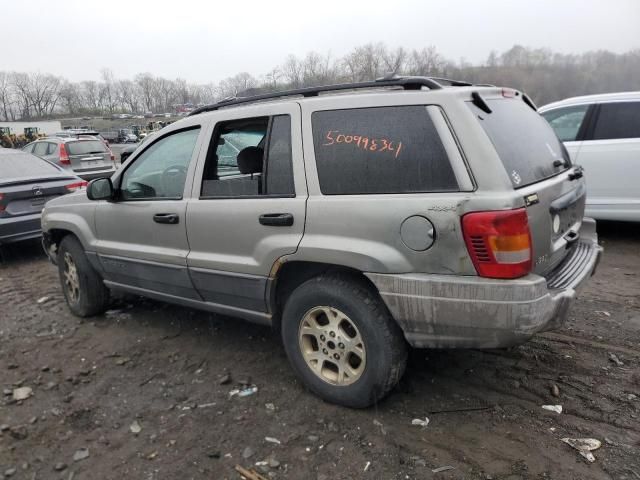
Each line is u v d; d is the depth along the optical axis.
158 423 2.97
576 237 3.16
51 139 13.54
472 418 2.86
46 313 4.84
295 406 3.07
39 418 3.07
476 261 2.43
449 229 2.46
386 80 2.82
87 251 4.34
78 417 3.07
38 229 6.87
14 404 3.24
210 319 4.48
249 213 3.12
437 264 2.51
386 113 2.72
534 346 3.65
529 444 2.62
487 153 2.45
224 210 3.25
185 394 3.28
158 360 3.77
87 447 2.78
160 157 3.75
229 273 3.28
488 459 2.53
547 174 2.89
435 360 3.51
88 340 4.18
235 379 3.43
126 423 2.99
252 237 3.13
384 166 2.68
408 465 2.52
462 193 2.46
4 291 5.66
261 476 2.50
